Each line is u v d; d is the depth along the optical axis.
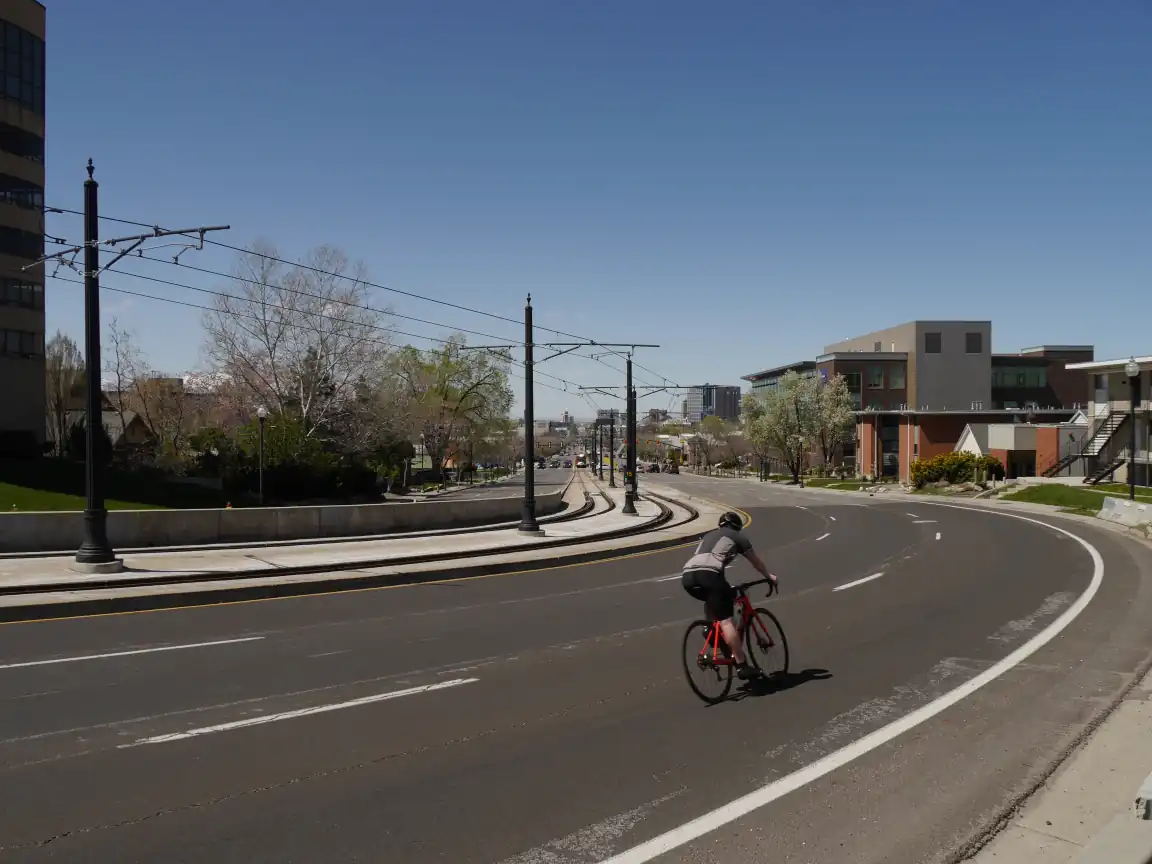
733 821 5.54
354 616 12.98
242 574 16.42
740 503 47.72
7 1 41.06
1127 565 19.39
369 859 4.97
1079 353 100.88
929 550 23.00
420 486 85.62
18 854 4.97
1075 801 5.88
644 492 60.56
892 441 83.62
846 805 5.80
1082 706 8.20
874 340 105.00
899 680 9.19
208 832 5.30
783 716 7.85
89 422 15.73
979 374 95.69
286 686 8.77
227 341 47.72
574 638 11.38
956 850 5.12
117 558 16.02
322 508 25.09
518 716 7.80
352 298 49.56
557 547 23.58
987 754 6.84
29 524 19.64
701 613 13.40
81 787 5.99
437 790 6.01
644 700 8.37
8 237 41.59
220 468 45.88
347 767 6.44
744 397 90.75
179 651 10.38
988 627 12.16
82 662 9.73
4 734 7.14
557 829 5.39
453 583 16.97
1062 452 56.94
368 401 51.84
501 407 85.69
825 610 13.62
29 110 42.59
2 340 41.34
